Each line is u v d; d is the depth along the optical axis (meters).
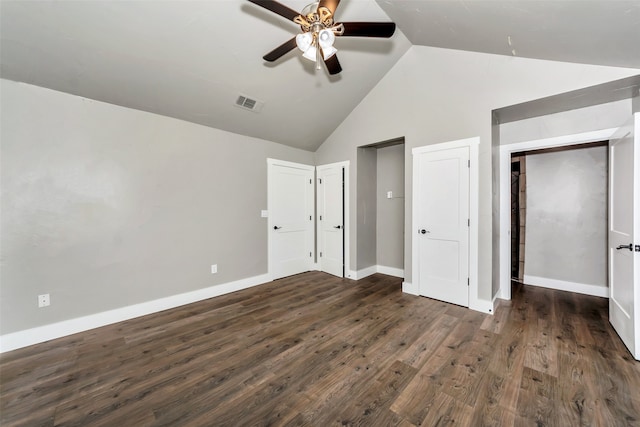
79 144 2.53
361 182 4.29
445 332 2.45
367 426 1.42
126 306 2.81
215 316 2.87
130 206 2.84
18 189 2.26
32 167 2.32
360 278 4.29
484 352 2.10
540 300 3.26
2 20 1.86
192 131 3.29
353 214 4.24
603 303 3.14
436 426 1.41
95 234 2.63
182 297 3.21
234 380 1.80
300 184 4.59
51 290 2.41
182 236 3.22
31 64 2.16
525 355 2.05
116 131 2.74
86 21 2.00
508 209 3.28
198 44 2.44
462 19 2.29
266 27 2.49
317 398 1.63
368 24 1.91
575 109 2.86
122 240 2.79
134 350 2.19
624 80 2.22
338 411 1.52
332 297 3.42
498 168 3.27
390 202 4.48
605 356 2.02
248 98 3.21
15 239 2.25
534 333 2.41
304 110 3.76
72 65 2.26
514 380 1.77
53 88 2.39
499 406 1.54
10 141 2.22
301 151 4.60
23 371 1.92
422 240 3.40
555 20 1.81
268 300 3.34
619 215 2.31
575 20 1.74
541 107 2.78
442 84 3.17
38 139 2.34
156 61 2.46
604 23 1.67
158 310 3.02
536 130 3.11
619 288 2.32
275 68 2.96
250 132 3.79
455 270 3.14
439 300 3.27
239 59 2.71
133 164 2.85
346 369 1.91
